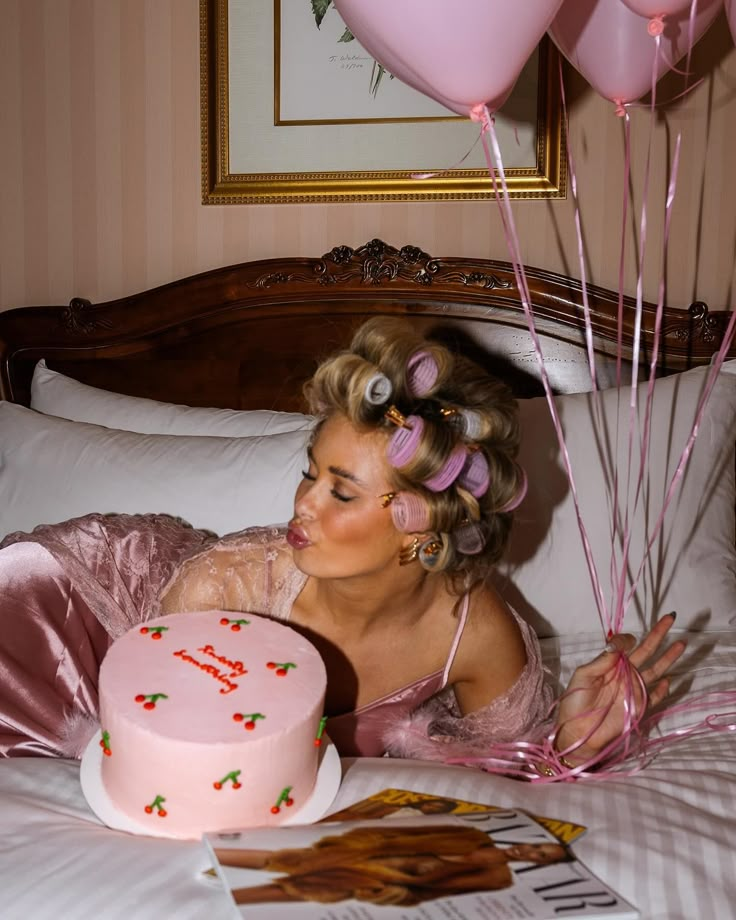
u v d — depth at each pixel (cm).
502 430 127
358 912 86
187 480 186
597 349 228
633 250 233
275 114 239
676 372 228
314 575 126
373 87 235
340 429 123
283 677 113
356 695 149
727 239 231
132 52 244
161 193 248
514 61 128
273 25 236
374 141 237
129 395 237
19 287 256
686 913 96
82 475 191
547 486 187
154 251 250
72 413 219
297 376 237
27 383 247
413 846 99
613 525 170
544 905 90
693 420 198
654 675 144
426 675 149
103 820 107
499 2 120
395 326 125
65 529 157
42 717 147
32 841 104
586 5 151
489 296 228
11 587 152
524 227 235
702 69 226
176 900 94
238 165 243
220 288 237
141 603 155
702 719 153
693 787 123
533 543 185
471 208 236
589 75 160
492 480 128
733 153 228
